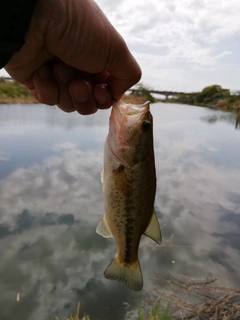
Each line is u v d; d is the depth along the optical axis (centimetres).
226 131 208
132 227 25
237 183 97
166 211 75
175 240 63
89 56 19
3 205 70
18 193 76
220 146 151
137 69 22
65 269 52
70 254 56
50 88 23
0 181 81
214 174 104
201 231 67
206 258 58
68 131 147
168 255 58
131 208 24
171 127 207
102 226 25
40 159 101
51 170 92
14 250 56
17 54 20
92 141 130
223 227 69
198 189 90
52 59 22
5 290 47
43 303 45
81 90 23
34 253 56
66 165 98
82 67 20
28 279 50
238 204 81
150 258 57
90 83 23
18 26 15
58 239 60
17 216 66
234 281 51
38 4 16
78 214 69
